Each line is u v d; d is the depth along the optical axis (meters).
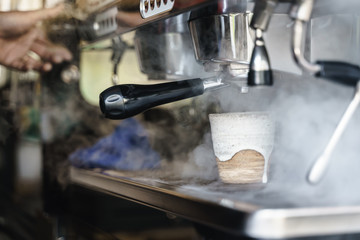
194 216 0.70
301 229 0.58
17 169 2.44
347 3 0.78
